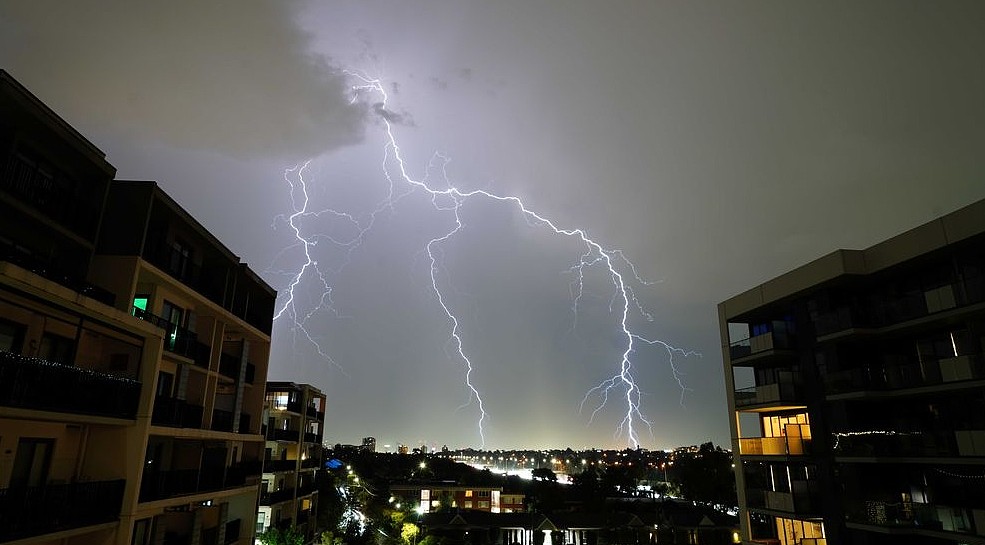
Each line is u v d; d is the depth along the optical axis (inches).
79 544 586.6
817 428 968.9
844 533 893.8
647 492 3668.8
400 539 1929.1
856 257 911.0
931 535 776.9
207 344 887.7
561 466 6737.2
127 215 700.7
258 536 1315.2
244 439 987.3
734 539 2144.4
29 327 550.6
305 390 1699.1
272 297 1138.0
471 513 2362.2
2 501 458.3
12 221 584.7
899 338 905.5
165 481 728.3
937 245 793.6
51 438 574.2
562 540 2207.2
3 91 531.8
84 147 637.9
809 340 1005.8
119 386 605.3
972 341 788.6
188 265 842.8
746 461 1117.7
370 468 4601.4
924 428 850.1
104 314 570.6
